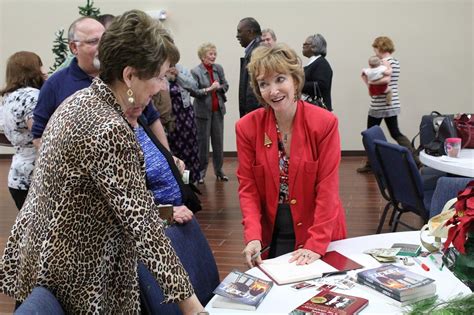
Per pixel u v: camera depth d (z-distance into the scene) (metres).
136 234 1.27
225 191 5.81
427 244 1.89
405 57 7.51
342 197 5.38
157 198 2.15
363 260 1.86
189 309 1.34
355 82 7.64
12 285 1.47
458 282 1.65
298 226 2.09
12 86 3.00
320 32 7.60
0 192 6.18
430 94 7.55
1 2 8.11
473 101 7.48
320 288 1.64
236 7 7.70
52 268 1.32
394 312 1.46
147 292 1.59
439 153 3.43
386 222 4.48
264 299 1.59
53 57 8.15
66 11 8.02
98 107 1.28
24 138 2.94
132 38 1.27
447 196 2.45
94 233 1.34
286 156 2.08
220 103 6.23
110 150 1.23
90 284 1.36
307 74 5.37
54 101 2.47
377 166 3.72
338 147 2.05
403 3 7.38
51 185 1.29
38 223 1.33
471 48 7.36
